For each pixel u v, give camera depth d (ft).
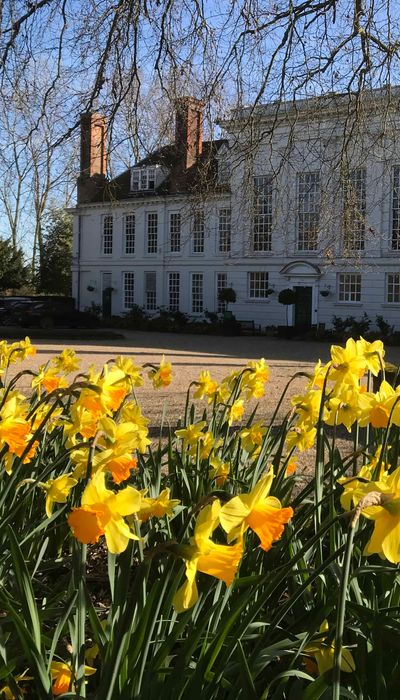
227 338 97.76
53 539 10.52
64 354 12.36
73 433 8.24
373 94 23.43
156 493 10.19
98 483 4.88
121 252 128.47
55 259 150.51
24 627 5.61
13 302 115.44
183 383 41.86
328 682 5.74
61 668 6.07
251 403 32.76
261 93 22.06
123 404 9.27
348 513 4.79
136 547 8.43
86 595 6.29
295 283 106.73
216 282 116.98
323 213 25.49
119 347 74.28
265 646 6.20
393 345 89.71
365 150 23.91
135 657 5.53
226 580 4.57
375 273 98.53
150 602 5.49
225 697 6.30
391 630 6.19
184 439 11.84
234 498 4.83
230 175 25.23
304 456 21.31
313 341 95.09
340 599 4.76
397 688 6.19
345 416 8.66
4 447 7.77
